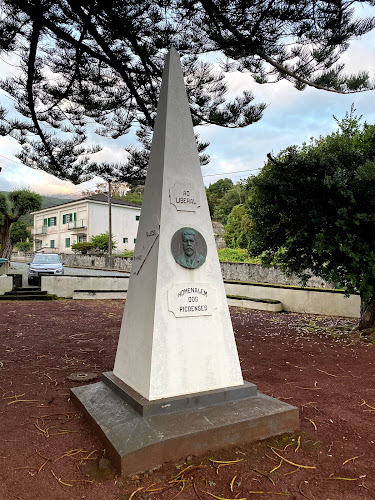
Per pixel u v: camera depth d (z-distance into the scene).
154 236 3.43
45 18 5.09
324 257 7.05
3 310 9.98
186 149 3.63
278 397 4.04
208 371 3.33
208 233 3.58
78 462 2.65
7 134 6.84
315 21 4.66
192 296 3.36
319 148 6.84
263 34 4.91
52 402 3.80
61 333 7.50
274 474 2.55
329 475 2.55
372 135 6.56
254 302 11.46
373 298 7.28
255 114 6.48
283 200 6.82
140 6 4.90
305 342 6.90
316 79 5.33
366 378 4.74
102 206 34.28
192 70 6.09
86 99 6.84
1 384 4.39
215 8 4.63
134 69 6.27
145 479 2.45
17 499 2.25
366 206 6.23
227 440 2.84
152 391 3.05
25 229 47.56
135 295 3.65
